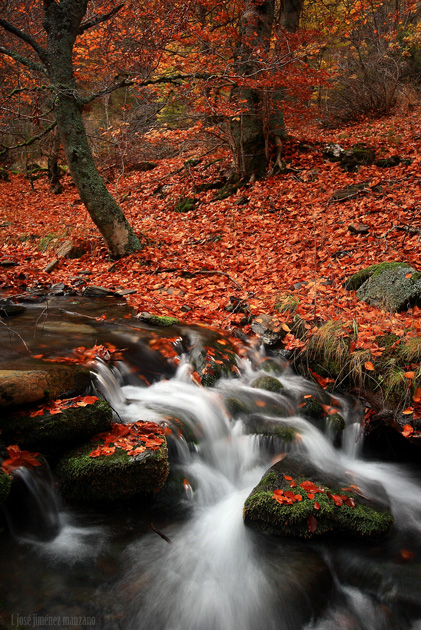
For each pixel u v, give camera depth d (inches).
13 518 116.3
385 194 348.2
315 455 157.1
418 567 117.7
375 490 143.2
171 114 525.3
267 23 437.1
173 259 319.3
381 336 189.3
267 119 441.4
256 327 216.8
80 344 185.9
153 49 351.3
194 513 133.5
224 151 530.3
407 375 166.6
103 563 111.4
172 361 190.9
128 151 604.1
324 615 106.4
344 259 266.1
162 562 114.0
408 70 724.0
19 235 418.0
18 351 172.1
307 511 123.3
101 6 400.2
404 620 106.3
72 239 362.3
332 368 190.4
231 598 106.9
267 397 179.0
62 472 123.7
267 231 344.8
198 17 400.8
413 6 665.6
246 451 158.7
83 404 134.6
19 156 812.0
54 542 115.9
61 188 669.3
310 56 515.5
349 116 634.2
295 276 261.3
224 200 436.5
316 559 117.9
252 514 126.2
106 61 442.6
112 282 290.2
